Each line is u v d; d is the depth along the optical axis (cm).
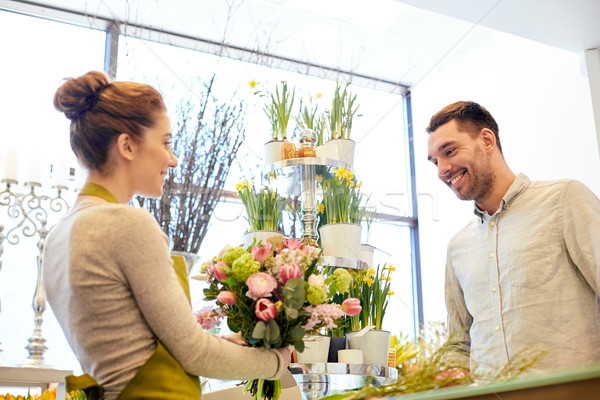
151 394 97
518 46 290
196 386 104
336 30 188
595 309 127
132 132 110
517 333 128
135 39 121
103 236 103
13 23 412
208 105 111
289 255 120
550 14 272
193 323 103
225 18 174
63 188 291
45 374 222
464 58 127
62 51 412
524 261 135
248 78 123
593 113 287
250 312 123
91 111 112
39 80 409
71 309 104
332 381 127
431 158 113
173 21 161
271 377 117
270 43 144
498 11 261
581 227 134
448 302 150
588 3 274
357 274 125
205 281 126
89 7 315
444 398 63
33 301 267
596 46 297
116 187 112
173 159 105
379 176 115
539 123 293
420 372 69
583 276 133
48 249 113
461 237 153
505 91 289
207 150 107
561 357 66
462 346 72
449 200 111
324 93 125
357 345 122
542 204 142
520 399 56
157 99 113
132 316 102
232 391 150
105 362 101
